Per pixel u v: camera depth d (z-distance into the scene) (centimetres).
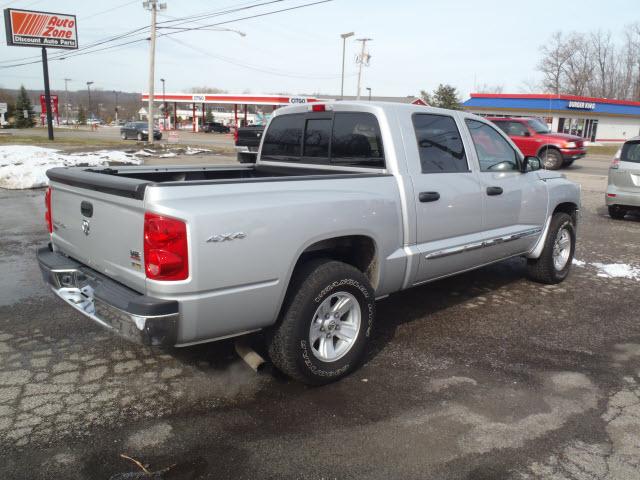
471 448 298
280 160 509
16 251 701
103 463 279
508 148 529
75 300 355
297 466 280
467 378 382
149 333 289
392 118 417
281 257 326
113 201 314
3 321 465
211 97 6556
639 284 628
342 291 363
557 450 298
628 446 303
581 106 4762
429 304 542
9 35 3183
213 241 296
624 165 1020
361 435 309
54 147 2473
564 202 612
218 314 308
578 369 400
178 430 310
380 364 402
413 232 418
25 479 266
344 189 369
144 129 3809
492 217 500
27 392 349
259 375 380
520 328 480
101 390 354
